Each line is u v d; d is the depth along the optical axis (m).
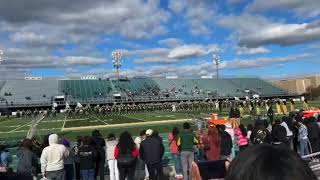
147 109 80.06
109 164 13.92
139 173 15.33
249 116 49.28
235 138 16.16
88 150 12.42
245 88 129.12
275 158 1.77
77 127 47.75
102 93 111.81
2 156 13.48
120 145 12.38
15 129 50.22
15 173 2.99
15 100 104.06
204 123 24.20
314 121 16.72
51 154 11.17
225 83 131.62
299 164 1.75
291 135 16.50
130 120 56.94
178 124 46.19
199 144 15.43
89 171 12.43
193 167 7.52
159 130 39.25
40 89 111.50
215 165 7.49
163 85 124.69
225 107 80.81
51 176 11.06
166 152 21.56
